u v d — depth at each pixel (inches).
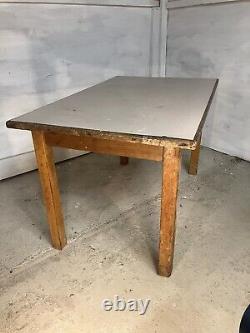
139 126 40.0
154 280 47.8
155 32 98.3
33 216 65.3
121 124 41.0
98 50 87.8
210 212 65.0
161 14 96.5
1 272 50.0
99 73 90.7
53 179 48.9
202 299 44.4
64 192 73.8
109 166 87.8
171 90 61.9
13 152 81.0
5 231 60.5
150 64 101.5
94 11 82.8
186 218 62.9
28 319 42.0
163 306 43.5
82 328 40.6
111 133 38.1
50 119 44.3
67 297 45.2
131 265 50.8
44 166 47.0
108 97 56.9
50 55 78.8
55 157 89.4
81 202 69.5
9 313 42.9
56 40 78.5
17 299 45.0
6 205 69.6
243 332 27.3
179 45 97.0
